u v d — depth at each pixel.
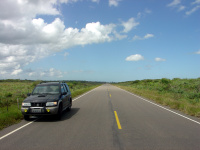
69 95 10.70
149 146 4.62
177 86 27.42
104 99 17.12
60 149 4.42
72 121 7.72
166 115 9.06
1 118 7.40
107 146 4.62
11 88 30.03
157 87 28.92
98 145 4.70
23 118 8.45
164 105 12.86
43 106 7.71
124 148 4.48
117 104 13.41
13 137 5.45
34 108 7.70
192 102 14.16
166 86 28.08
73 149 4.42
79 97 19.36
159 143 4.86
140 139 5.21
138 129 6.34
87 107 11.97
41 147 4.57
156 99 15.49
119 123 7.28
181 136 5.52
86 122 7.49
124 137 5.40
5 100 14.54
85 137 5.40
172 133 5.85
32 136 5.54
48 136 5.52
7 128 6.60
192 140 5.13
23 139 5.24
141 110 10.64
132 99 17.06
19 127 6.74
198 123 7.32
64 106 9.27
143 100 16.17
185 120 7.89
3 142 4.98
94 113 9.66
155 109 11.02
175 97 17.20
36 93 9.06
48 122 7.58
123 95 21.86
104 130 6.21
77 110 10.78
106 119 8.08
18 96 18.06
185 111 9.80
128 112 9.94
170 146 4.63
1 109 10.85
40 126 6.87
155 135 5.62
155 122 7.48
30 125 7.06
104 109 11.03
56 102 7.89
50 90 9.14
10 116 8.06
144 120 7.86
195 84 26.30
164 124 7.12
